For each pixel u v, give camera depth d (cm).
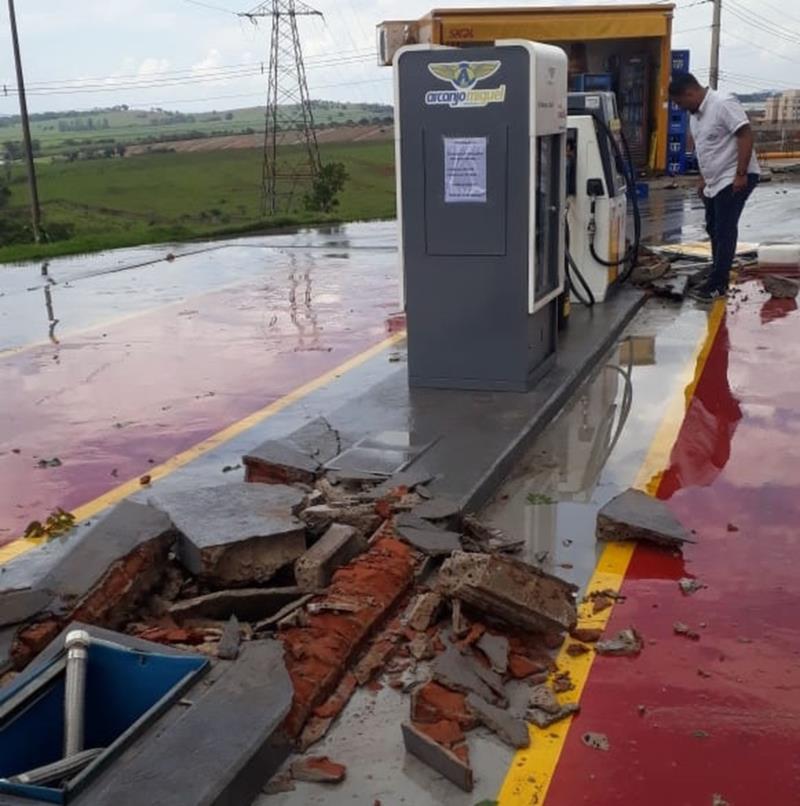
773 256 1143
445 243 643
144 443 655
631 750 314
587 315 905
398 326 996
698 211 1867
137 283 1381
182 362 880
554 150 668
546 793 296
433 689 338
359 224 2158
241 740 287
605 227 920
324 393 755
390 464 531
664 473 554
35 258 1756
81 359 907
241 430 671
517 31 1873
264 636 376
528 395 656
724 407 669
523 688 348
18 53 3234
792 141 3712
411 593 409
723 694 344
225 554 406
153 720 295
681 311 970
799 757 310
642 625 391
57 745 318
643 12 1934
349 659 361
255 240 1888
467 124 617
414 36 1819
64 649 323
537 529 482
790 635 381
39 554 479
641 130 2172
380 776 306
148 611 405
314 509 461
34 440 671
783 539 466
